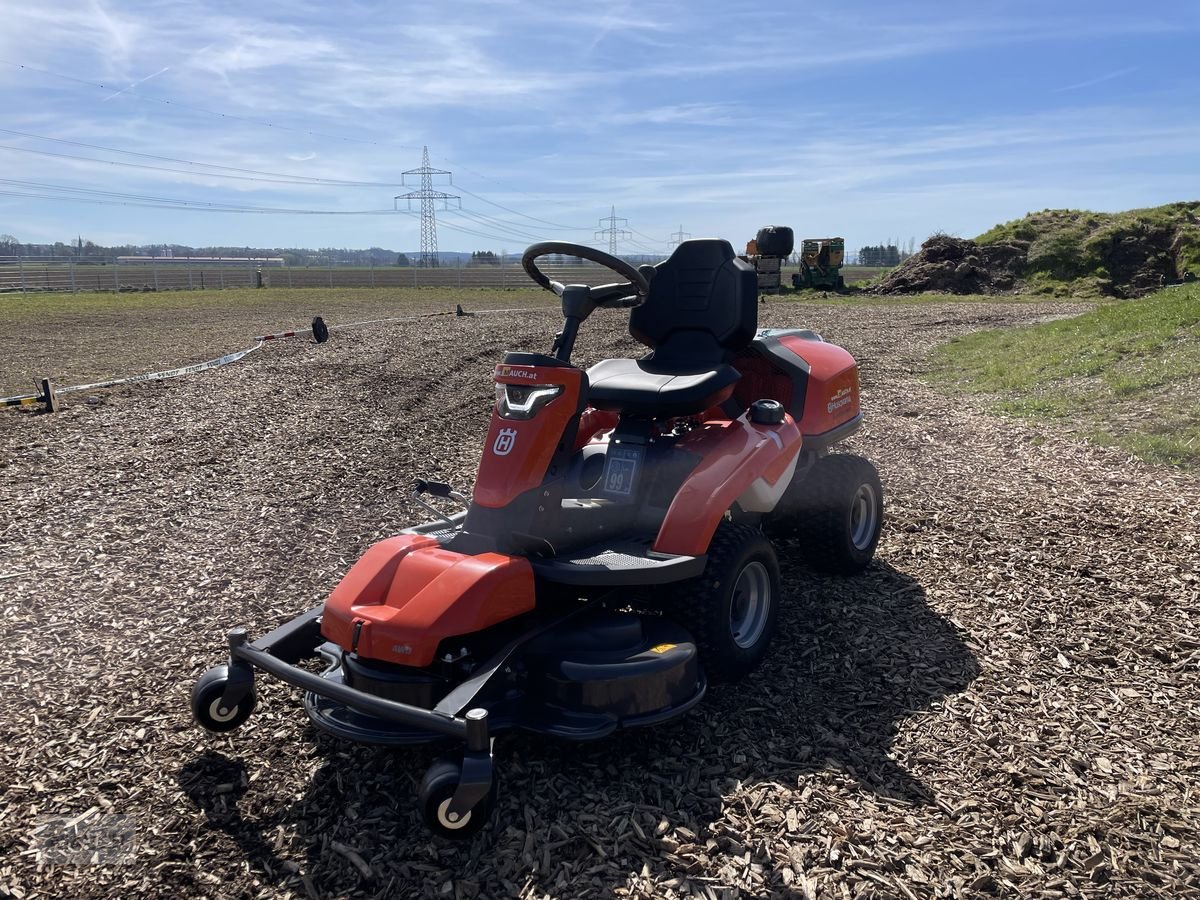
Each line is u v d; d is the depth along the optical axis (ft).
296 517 20.38
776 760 11.07
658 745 11.45
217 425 28.94
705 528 12.05
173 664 13.55
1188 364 31.55
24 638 14.40
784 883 8.99
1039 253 111.14
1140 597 15.37
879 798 10.28
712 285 14.87
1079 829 9.70
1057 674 13.06
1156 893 8.80
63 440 26.94
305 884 9.12
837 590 16.15
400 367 40.78
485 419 31.27
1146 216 113.60
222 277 150.61
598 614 11.40
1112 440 25.05
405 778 10.78
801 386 16.48
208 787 10.64
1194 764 10.84
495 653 10.46
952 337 55.77
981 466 23.93
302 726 11.86
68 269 144.36
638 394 13.52
